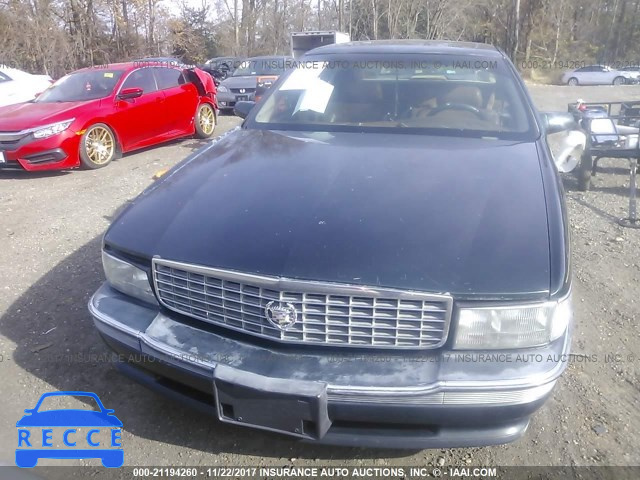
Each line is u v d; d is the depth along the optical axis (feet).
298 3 126.52
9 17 72.33
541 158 9.36
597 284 12.69
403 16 121.90
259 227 7.38
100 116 24.52
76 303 11.94
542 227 7.22
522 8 124.88
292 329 6.72
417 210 7.51
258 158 9.48
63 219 17.52
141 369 8.00
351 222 7.30
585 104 22.59
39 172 24.22
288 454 8.04
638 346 10.41
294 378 6.56
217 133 33.30
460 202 7.70
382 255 6.76
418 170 8.71
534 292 6.47
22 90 35.70
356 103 11.58
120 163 25.71
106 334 7.81
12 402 9.06
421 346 6.59
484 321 6.47
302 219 7.42
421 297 6.42
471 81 11.70
